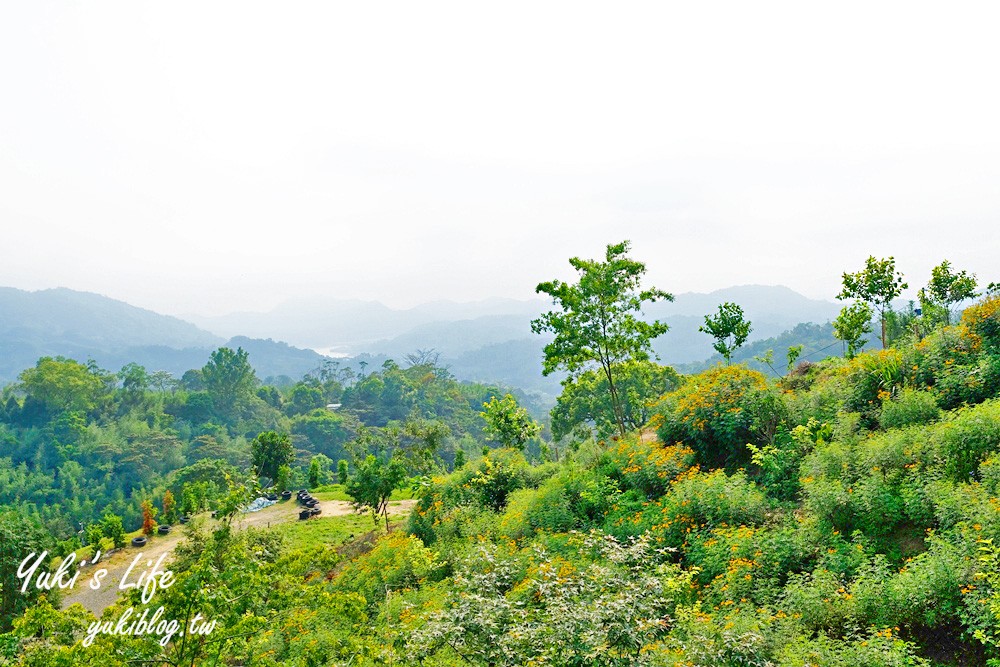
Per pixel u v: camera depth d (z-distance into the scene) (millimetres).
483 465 22000
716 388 17156
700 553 10789
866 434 13242
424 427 35969
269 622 12516
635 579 7344
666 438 17672
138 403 132250
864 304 25703
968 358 14266
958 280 24938
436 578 15125
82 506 91562
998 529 7895
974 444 10305
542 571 8094
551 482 17453
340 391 172375
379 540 21234
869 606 7988
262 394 152875
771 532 10641
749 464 15133
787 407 15969
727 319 24203
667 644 7465
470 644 6730
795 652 7047
